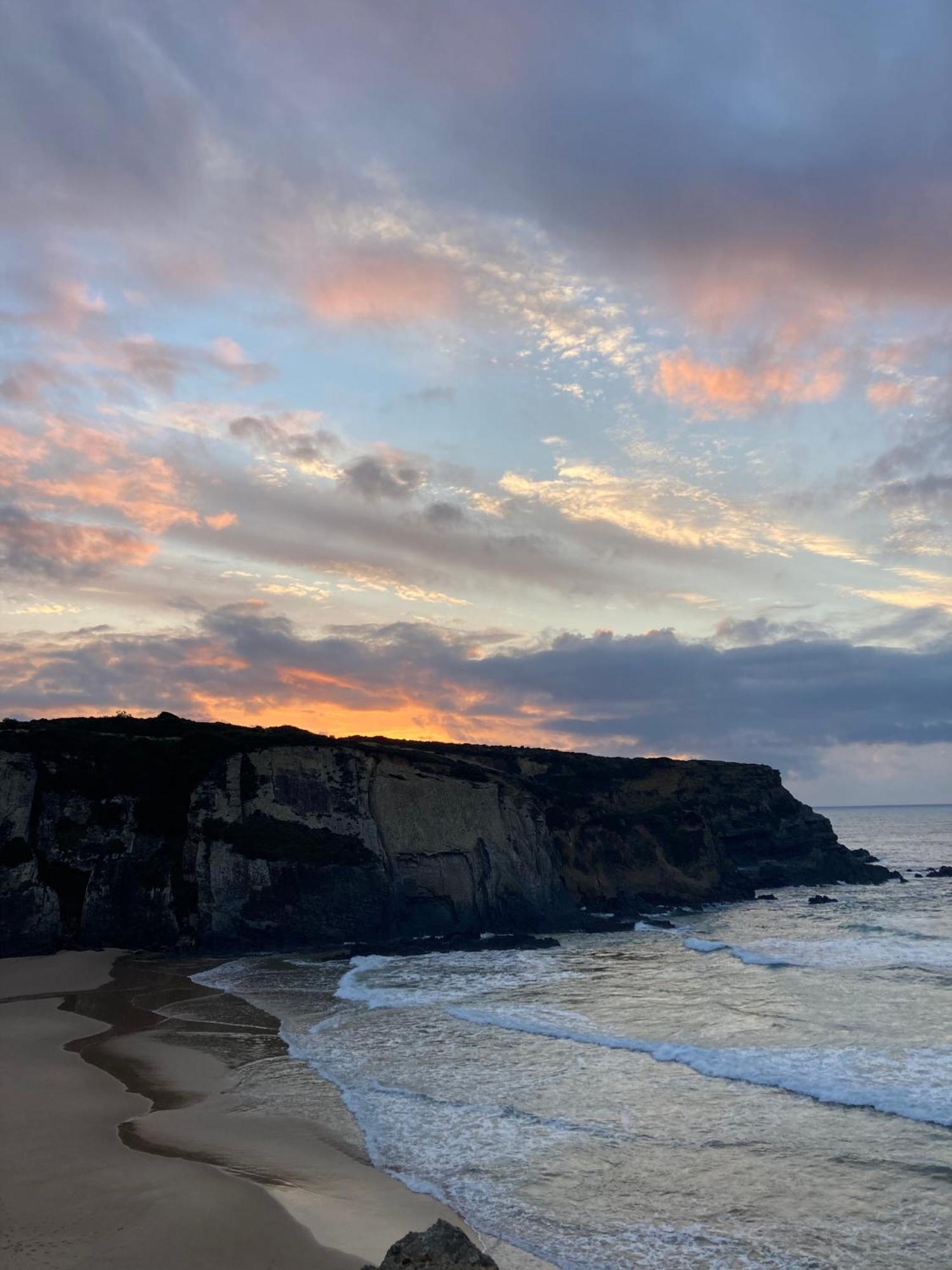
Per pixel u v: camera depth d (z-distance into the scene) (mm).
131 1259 12648
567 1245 14016
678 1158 17562
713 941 48219
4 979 38094
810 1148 18016
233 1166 16594
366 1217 14641
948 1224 14672
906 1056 24500
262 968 41312
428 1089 22094
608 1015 30531
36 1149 17219
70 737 48781
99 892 45719
